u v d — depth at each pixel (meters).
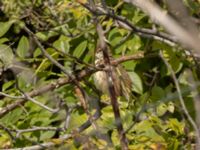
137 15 8.23
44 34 8.45
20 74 8.36
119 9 8.70
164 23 2.84
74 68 8.20
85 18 7.97
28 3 6.77
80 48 8.11
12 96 7.41
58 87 7.76
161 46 7.45
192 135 7.39
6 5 6.46
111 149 6.40
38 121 8.04
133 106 7.45
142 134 6.92
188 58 7.73
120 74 7.95
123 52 8.28
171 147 7.22
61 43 8.05
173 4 2.90
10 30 9.78
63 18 7.64
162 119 8.36
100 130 6.70
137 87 8.14
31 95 7.82
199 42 2.74
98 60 7.60
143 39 8.38
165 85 8.80
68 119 7.37
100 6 6.59
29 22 7.57
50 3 7.29
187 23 2.83
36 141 7.77
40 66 8.05
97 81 7.70
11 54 8.22
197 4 7.32
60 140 6.64
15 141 7.45
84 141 6.43
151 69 8.74
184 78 7.94
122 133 5.96
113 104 6.00
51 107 8.14
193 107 7.66
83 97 6.89
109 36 8.28
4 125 7.66
